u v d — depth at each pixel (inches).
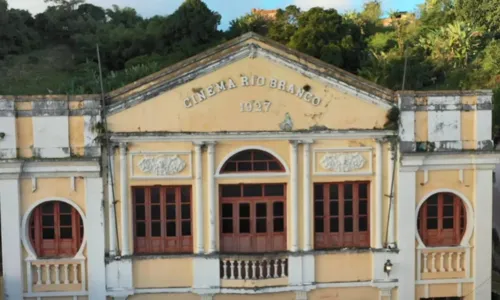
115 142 570.9
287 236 601.9
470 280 617.9
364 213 611.8
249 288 585.9
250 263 587.5
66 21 2490.2
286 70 583.8
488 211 613.0
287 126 587.5
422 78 1528.1
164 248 595.2
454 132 599.8
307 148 590.9
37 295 578.9
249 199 601.3
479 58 1582.2
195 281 588.4
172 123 576.1
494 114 1034.1
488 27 1747.0
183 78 573.0
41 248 582.6
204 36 1957.4
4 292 571.5
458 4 1829.5
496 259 798.5
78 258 578.6
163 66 1804.9
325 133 587.2
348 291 609.3
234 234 602.9
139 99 570.6
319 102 589.0
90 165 565.3
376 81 1533.0
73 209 581.9
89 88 1651.1
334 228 609.6
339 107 591.5
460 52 1638.8
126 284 582.2
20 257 572.1
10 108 556.4
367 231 612.7
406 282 608.4
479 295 618.5
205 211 588.7
